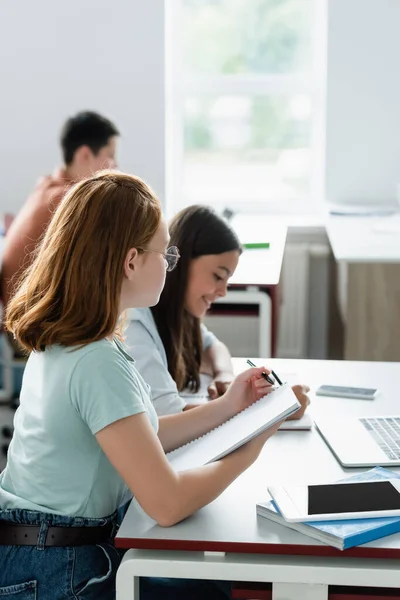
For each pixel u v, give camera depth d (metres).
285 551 1.54
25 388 1.75
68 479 1.67
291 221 5.05
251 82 5.14
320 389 2.36
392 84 4.90
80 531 1.66
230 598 1.86
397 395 2.34
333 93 4.93
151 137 4.96
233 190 5.32
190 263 2.31
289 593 1.55
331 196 5.06
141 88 4.90
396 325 4.35
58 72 4.91
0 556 1.67
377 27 4.85
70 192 1.69
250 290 3.56
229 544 1.55
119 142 4.97
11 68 4.92
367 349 4.39
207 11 5.14
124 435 1.58
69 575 1.64
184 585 1.89
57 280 1.65
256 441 1.78
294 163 5.25
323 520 1.57
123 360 1.65
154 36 4.85
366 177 5.02
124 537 1.57
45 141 4.98
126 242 1.64
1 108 4.96
